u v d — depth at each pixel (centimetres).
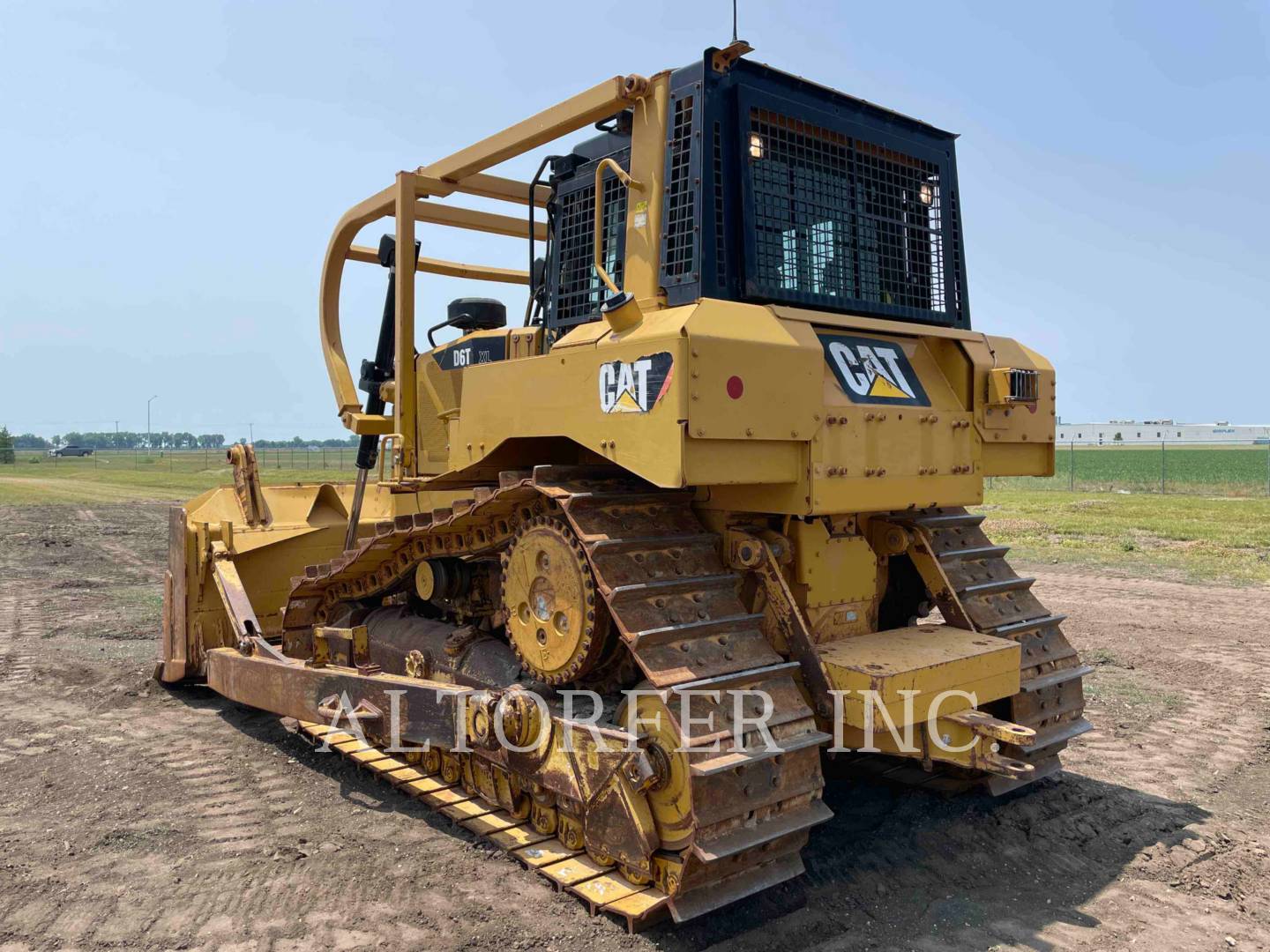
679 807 315
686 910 316
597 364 351
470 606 473
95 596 1041
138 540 1606
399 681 438
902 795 451
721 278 376
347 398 648
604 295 432
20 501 2478
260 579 637
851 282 434
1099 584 1115
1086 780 477
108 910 342
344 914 338
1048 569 1232
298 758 513
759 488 373
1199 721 577
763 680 343
